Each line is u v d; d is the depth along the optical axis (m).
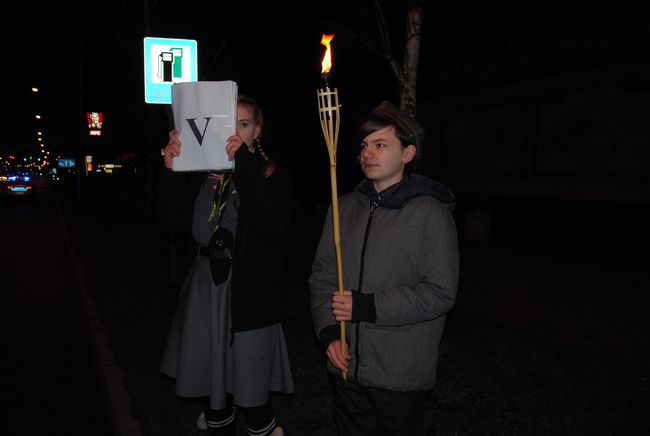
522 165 14.45
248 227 2.76
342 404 2.38
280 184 2.77
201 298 2.85
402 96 5.95
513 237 12.79
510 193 14.84
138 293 7.55
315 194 22.69
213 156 2.49
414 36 5.86
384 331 2.18
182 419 3.86
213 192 2.86
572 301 7.05
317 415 3.88
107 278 8.65
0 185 34.62
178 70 5.77
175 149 2.51
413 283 2.19
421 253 2.16
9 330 6.38
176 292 7.52
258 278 2.77
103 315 6.51
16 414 4.24
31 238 14.67
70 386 4.76
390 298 2.09
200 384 2.87
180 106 2.51
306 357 4.96
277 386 3.04
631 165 11.40
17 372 5.08
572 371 4.55
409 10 5.85
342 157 20.98
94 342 5.61
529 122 14.15
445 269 2.11
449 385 4.28
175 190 2.81
